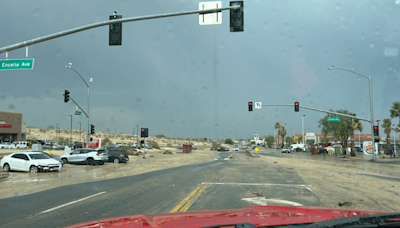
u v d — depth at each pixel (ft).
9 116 220.64
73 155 86.02
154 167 75.25
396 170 70.85
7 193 35.86
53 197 32.48
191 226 7.97
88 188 38.99
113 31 43.62
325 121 175.73
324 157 139.33
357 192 34.55
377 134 111.24
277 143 388.16
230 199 29.68
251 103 108.88
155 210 24.91
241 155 155.02
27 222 21.63
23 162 63.62
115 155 92.79
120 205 27.27
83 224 8.72
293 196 31.50
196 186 39.65
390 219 6.79
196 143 522.06
